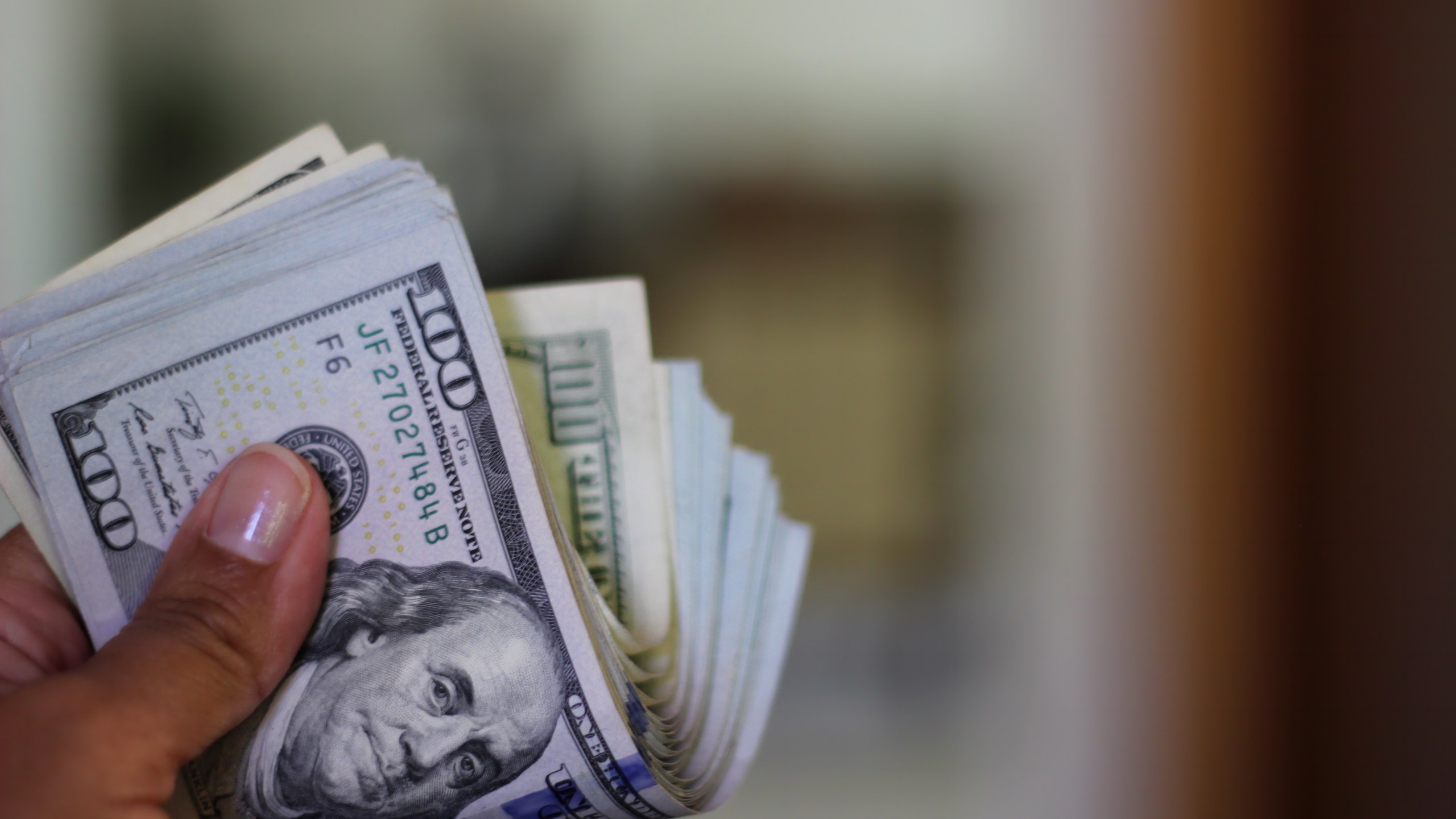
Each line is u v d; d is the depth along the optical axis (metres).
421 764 0.56
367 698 0.55
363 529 0.55
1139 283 1.27
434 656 0.56
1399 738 1.19
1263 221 1.26
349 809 0.55
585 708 0.57
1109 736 1.22
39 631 0.63
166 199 1.20
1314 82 1.24
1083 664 1.23
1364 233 1.23
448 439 0.56
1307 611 1.23
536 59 1.23
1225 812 1.21
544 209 1.23
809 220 1.26
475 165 1.23
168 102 1.19
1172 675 1.23
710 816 1.18
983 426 1.26
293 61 1.20
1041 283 1.27
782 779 1.20
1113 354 1.27
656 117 1.25
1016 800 1.21
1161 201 1.27
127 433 0.53
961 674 1.23
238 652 0.51
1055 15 1.27
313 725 0.55
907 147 1.27
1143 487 1.26
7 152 1.16
